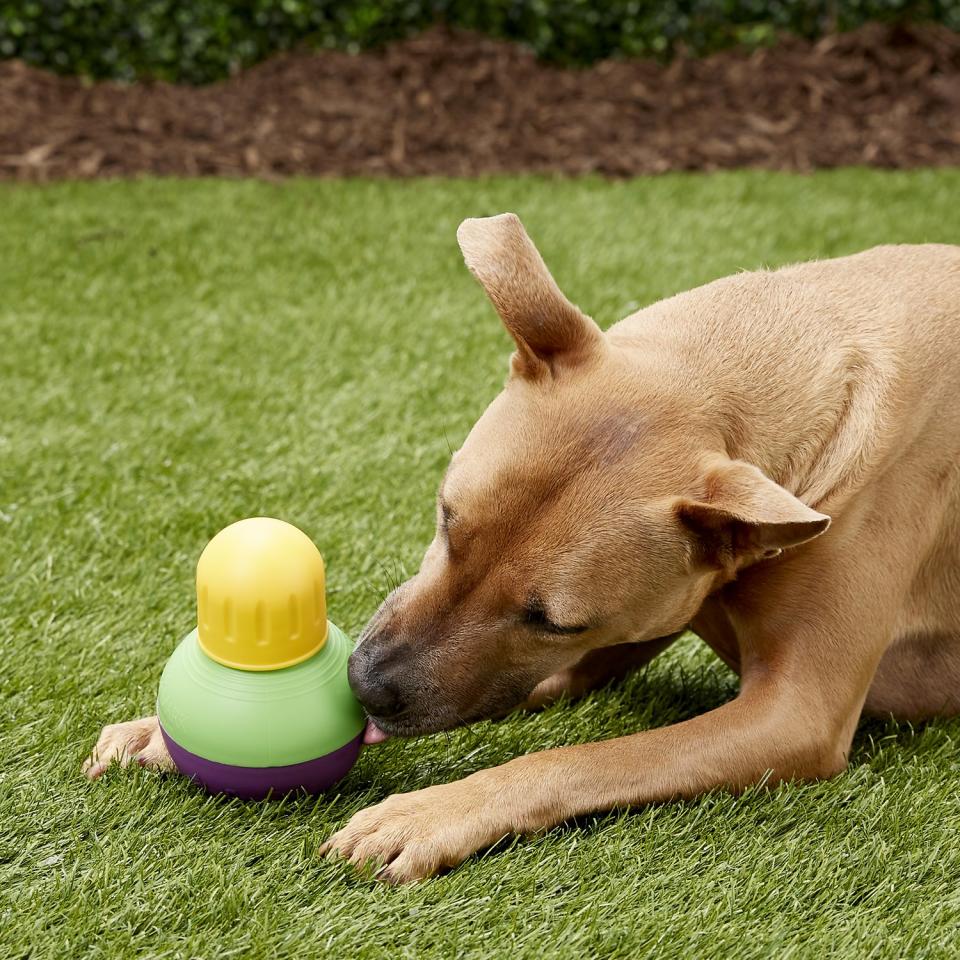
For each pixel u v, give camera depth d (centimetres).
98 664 159
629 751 146
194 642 144
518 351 145
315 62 391
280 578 140
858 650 148
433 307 248
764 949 136
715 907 139
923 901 141
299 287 258
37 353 220
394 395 209
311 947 134
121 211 302
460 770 151
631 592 142
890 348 151
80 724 152
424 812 141
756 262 277
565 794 143
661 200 324
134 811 143
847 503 147
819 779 149
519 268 144
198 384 211
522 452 142
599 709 160
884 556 149
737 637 152
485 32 405
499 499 141
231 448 196
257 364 219
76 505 183
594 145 365
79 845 141
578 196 327
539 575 141
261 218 302
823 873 142
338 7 394
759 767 146
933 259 159
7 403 204
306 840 141
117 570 173
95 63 387
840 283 155
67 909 136
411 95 380
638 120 379
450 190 329
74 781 146
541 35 402
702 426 144
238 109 372
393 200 320
